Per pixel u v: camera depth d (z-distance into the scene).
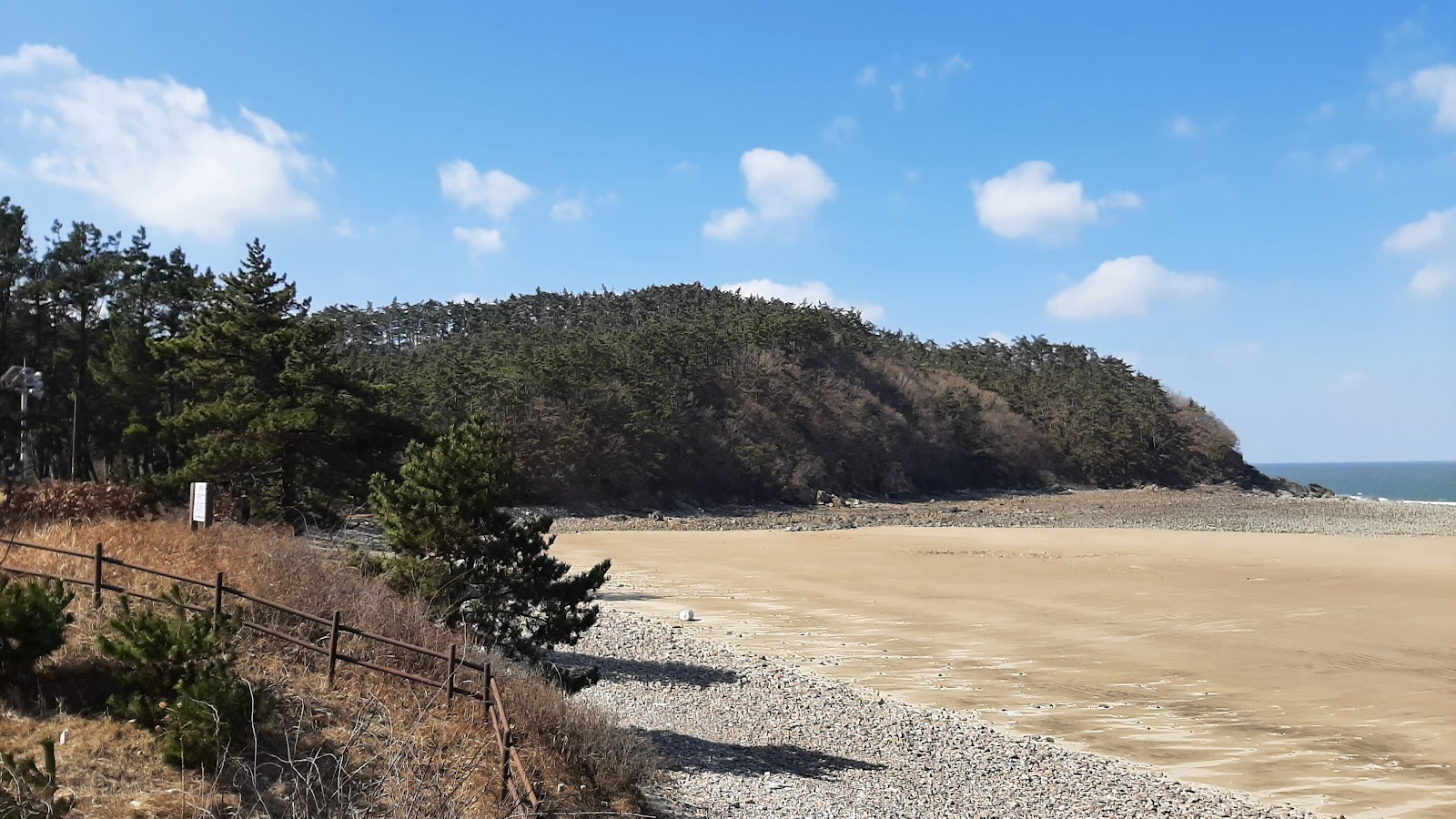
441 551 16.66
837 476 124.06
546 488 91.62
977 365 191.75
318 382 27.84
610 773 11.80
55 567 12.49
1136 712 21.50
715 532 75.56
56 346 51.91
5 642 8.92
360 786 8.89
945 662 26.52
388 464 28.77
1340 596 39.22
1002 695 22.88
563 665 22.25
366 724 10.09
